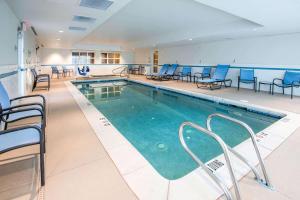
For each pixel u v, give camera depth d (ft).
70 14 13.41
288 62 19.63
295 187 4.99
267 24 15.06
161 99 20.58
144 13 16.61
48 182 5.09
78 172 5.57
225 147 4.36
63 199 4.49
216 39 24.54
